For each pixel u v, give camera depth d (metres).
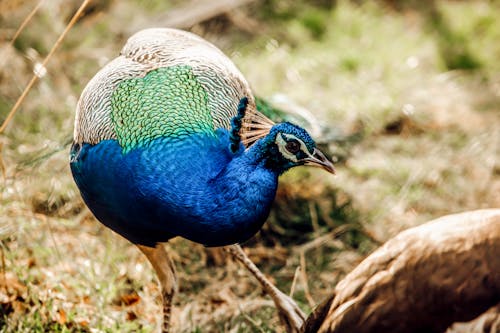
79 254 9.80
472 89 14.05
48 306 8.73
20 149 11.16
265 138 7.17
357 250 10.65
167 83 7.88
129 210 7.42
